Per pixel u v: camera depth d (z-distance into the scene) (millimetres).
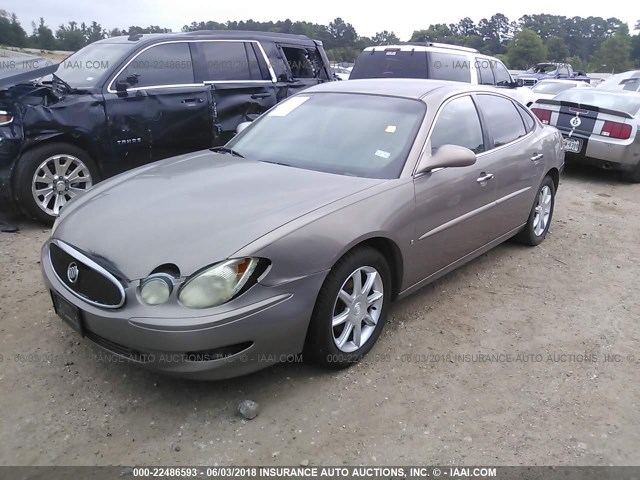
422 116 3887
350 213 3139
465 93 4410
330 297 3043
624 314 4250
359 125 3957
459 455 2705
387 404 3037
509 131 4828
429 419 2941
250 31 7305
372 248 3295
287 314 2840
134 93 6000
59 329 3633
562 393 3221
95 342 2896
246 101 6941
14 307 3904
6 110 5191
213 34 6848
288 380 3193
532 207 5258
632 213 7086
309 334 3074
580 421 2988
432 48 9359
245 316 2688
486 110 4586
